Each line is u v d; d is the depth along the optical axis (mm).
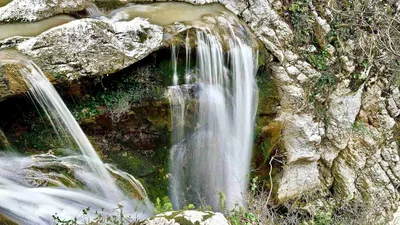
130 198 5508
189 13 6801
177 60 6035
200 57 6113
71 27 5059
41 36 4914
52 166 5031
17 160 4914
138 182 5949
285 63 7199
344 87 7906
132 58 5520
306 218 7852
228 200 6906
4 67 4492
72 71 5105
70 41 5043
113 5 6629
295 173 7773
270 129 7230
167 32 5938
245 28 6926
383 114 8336
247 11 7129
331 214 8016
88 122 5645
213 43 6211
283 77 7184
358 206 8062
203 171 6875
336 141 8109
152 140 6262
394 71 8180
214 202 6914
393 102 8375
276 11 7238
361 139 8250
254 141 7195
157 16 6523
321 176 8367
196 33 6070
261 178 7520
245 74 6691
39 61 4855
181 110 6164
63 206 4684
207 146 6688
